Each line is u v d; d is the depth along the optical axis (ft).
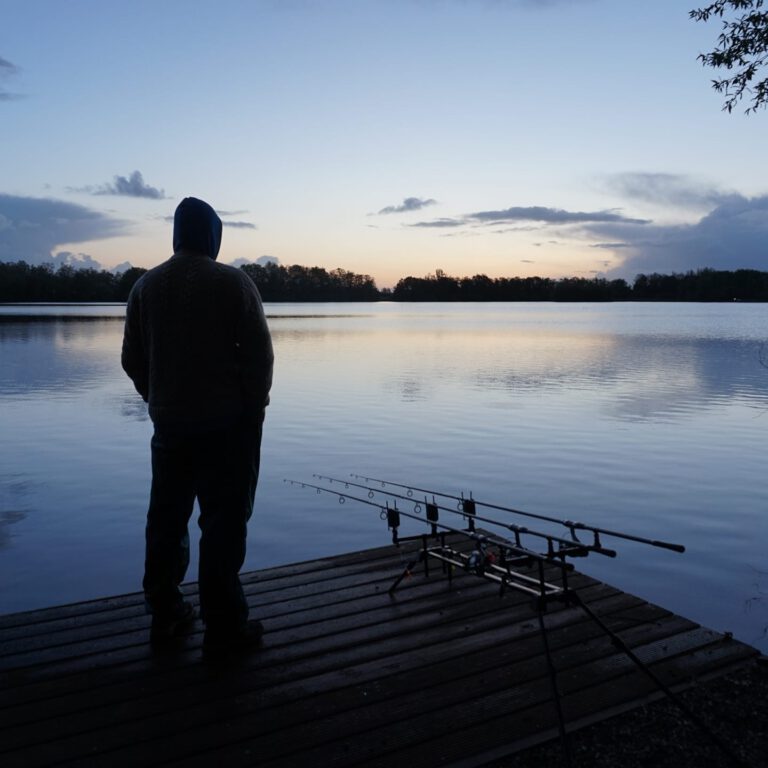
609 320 243.19
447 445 37.17
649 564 20.42
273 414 47.42
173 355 9.23
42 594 18.70
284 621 10.98
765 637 15.72
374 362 85.92
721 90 21.43
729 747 7.61
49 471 32.04
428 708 8.40
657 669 9.34
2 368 79.00
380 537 23.32
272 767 7.33
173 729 8.01
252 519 25.27
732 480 29.45
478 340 131.34
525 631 10.55
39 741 7.79
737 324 208.44
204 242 9.70
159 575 9.98
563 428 41.60
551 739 7.83
